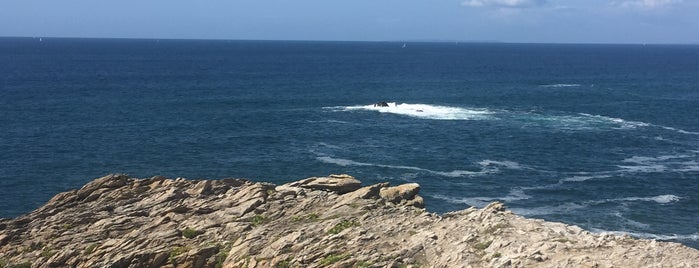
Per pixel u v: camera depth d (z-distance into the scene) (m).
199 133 84.75
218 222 33.97
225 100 119.56
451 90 144.12
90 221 35.38
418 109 108.12
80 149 73.56
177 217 35.06
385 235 30.08
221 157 71.38
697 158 73.56
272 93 133.00
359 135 84.19
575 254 25.78
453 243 28.08
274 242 30.25
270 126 90.75
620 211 53.34
